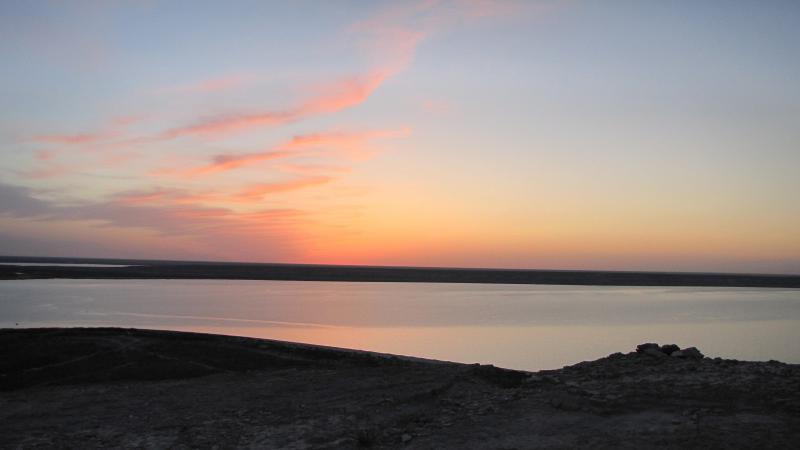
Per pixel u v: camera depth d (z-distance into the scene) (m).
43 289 70.44
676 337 34.44
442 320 42.59
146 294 64.88
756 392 9.93
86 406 12.58
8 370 16.95
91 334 20.80
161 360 17.64
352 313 47.34
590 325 40.34
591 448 7.78
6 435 10.33
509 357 26.73
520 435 8.59
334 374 14.88
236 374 15.90
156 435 10.00
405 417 10.01
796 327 40.38
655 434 8.20
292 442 9.19
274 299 62.09
